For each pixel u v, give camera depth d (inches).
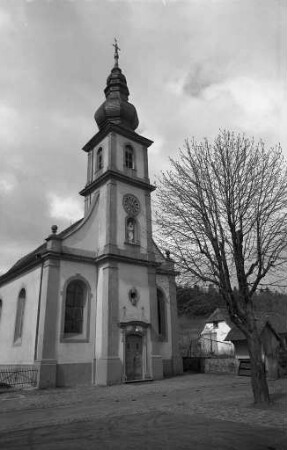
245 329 514.3
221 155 587.5
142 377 903.1
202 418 422.0
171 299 1090.7
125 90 1239.5
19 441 335.6
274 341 924.0
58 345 834.8
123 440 328.5
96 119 1205.1
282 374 898.7
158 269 1089.4
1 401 609.3
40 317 856.3
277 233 540.7
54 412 494.6
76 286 921.5
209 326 1827.0
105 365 842.2
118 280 928.9
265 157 575.2
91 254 961.5
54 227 919.7
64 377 822.5
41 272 917.2
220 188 572.1
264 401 486.9
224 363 1040.8
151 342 944.9
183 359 1162.6
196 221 579.8
